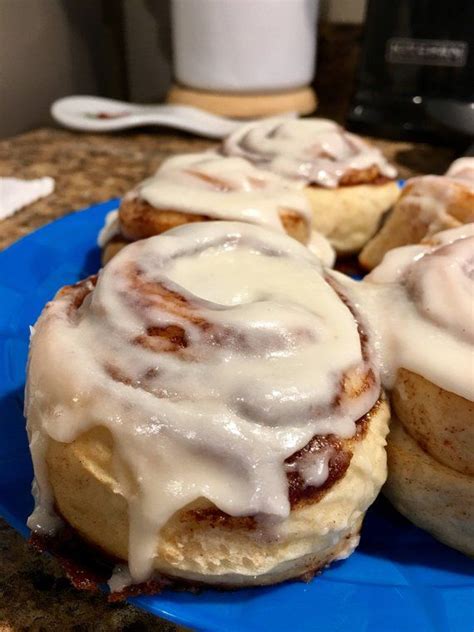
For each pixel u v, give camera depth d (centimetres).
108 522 12
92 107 40
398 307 14
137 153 36
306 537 12
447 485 13
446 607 12
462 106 33
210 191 21
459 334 13
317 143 25
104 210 26
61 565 12
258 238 15
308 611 11
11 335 18
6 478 13
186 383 11
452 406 13
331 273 16
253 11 36
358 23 43
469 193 20
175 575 12
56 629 11
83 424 11
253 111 39
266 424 11
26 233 27
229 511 11
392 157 35
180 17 38
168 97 42
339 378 12
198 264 14
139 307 12
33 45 40
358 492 12
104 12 46
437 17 35
